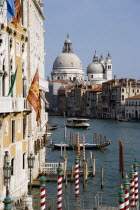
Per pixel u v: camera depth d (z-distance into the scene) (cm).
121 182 6638
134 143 12419
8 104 3881
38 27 6278
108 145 11881
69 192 5866
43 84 6688
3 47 3947
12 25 4259
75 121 19188
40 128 6222
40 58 6638
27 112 4766
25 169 4828
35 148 5638
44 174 6488
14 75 3947
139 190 5931
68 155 9881
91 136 15000
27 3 4991
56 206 5028
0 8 3909
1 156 3900
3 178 3947
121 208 3697
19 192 4488
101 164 8494
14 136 4331
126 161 8781
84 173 6288
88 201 5412
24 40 4725
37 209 4819
